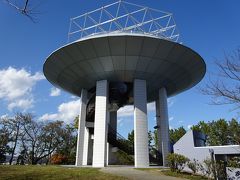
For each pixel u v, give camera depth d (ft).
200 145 89.25
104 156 91.66
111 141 112.98
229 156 79.46
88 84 111.04
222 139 161.07
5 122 184.55
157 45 89.45
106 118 97.81
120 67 97.50
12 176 55.11
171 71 101.71
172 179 58.23
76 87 117.29
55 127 190.60
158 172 70.33
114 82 107.55
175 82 110.42
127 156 112.37
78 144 105.09
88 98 120.57
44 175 56.85
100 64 96.99
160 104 109.91
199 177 66.74
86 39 87.61
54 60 100.42
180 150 88.33
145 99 100.42
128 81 106.01
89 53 93.15
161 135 105.40
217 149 79.92
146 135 95.25
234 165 66.59
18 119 187.93
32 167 78.64
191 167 72.95
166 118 106.52
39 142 189.98
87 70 101.40
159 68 98.89
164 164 99.50
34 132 189.26
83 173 60.95
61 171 64.39
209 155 80.53
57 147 189.47
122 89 108.58
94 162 92.43
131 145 115.14
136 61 94.99
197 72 106.83
